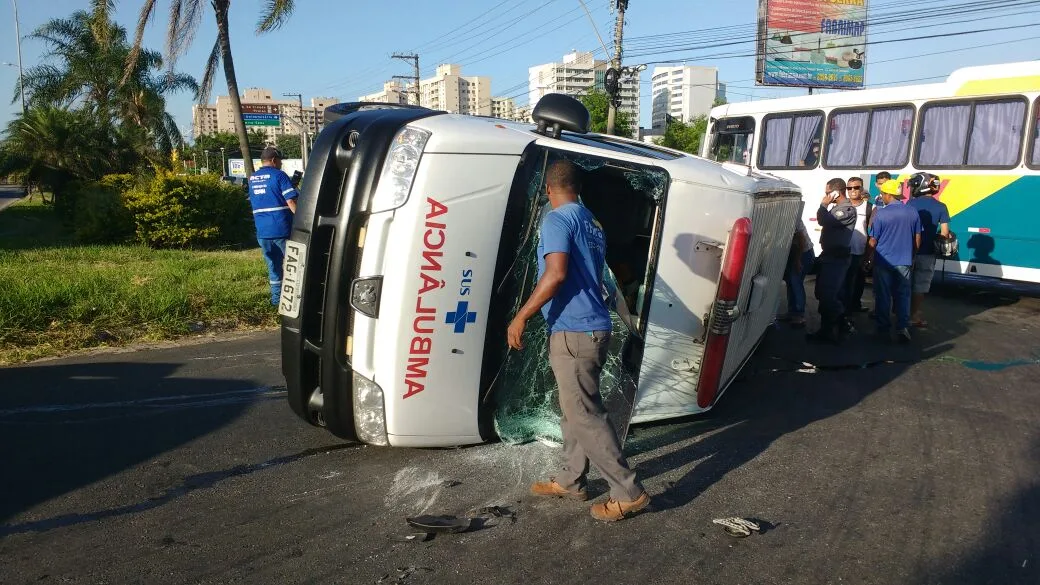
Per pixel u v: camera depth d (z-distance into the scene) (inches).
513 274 161.9
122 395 222.2
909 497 162.7
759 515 153.3
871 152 491.5
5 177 1067.9
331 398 161.3
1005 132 424.5
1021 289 474.9
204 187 668.7
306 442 187.6
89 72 1194.6
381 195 152.4
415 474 168.2
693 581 128.3
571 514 150.7
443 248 153.5
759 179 215.6
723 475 173.0
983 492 165.8
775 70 1259.2
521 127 172.9
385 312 154.3
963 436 201.2
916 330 339.3
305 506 153.1
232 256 549.0
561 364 145.1
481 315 159.9
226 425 199.0
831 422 211.8
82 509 150.4
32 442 184.5
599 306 145.6
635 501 145.5
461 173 153.2
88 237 640.4
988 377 259.4
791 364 275.4
